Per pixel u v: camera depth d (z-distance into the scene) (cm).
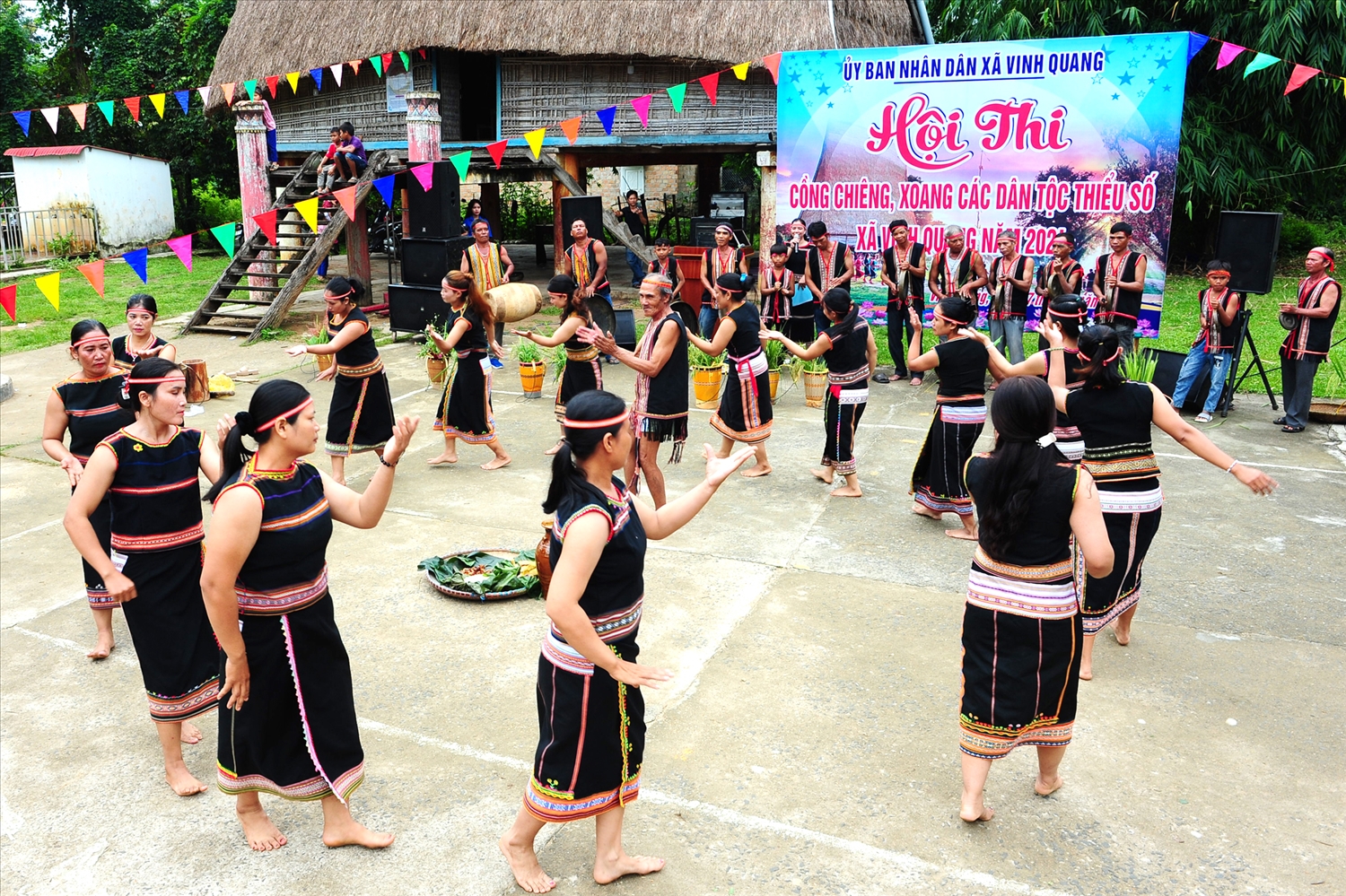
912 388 1048
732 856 336
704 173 2172
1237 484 728
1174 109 1053
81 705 446
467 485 744
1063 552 333
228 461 304
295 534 308
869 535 636
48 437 476
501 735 412
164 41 2714
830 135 1197
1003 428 328
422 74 1584
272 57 1681
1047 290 979
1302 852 336
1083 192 1107
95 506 360
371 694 445
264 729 321
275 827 351
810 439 867
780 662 471
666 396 627
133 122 2708
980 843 342
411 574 580
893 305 1058
